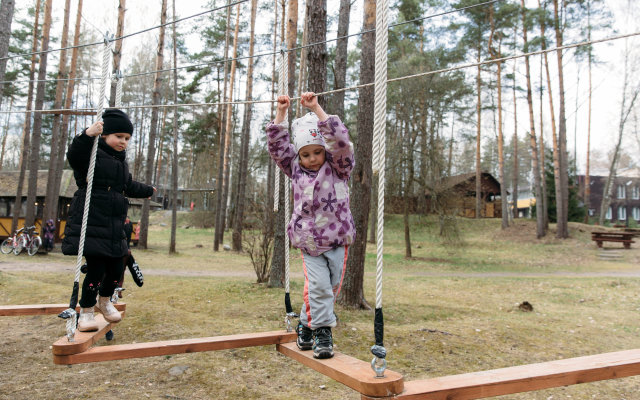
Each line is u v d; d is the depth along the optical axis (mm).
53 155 16719
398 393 1843
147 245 22125
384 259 19188
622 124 30359
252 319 6340
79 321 2922
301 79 17203
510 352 5340
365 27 7359
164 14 18219
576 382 2223
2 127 38531
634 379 4770
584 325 7211
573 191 31641
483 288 11469
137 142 40750
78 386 3752
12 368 4156
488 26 23844
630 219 36344
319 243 2422
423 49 25250
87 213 2748
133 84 36938
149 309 6520
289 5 10141
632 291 11016
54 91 30688
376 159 1996
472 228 28422
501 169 27562
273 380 4102
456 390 1930
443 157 19844
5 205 21297
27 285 8391
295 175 2588
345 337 5637
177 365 4375
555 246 22672
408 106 18812
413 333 5918
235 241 20594
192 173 39156
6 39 9156
